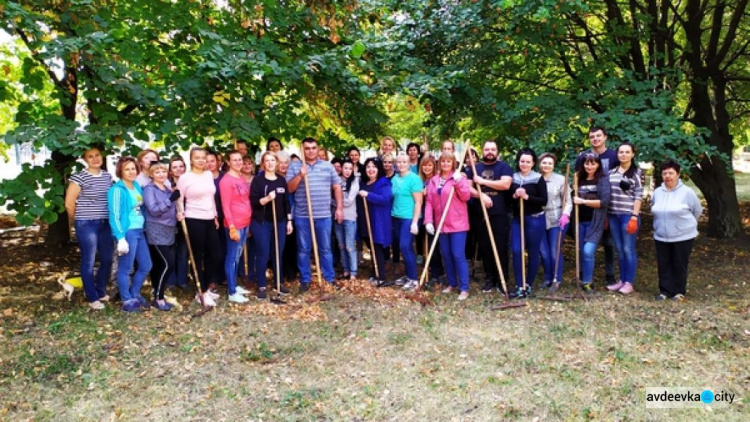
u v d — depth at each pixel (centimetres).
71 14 548
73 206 539
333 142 851
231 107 643
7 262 801
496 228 600
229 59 591
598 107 782
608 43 766
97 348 454
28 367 417
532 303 572
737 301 573
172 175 631
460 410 354
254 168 695
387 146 702
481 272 733
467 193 579
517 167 725
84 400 372
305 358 438
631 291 611
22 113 546
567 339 467
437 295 610
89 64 558
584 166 605
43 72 570
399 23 811
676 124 659
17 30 528
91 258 546
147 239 559
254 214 596
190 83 611
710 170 962
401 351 448
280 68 600
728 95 1120
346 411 355
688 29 902
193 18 672
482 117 787
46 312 551
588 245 604
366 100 734
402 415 349
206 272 593
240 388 389
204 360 435
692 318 513
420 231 720
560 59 802
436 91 695
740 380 387
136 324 512
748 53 946
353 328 502
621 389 375
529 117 757
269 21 708
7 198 512
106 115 590
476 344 459
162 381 400
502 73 819
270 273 717
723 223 955
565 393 372
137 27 658
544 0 631
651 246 910
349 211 672
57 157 691
